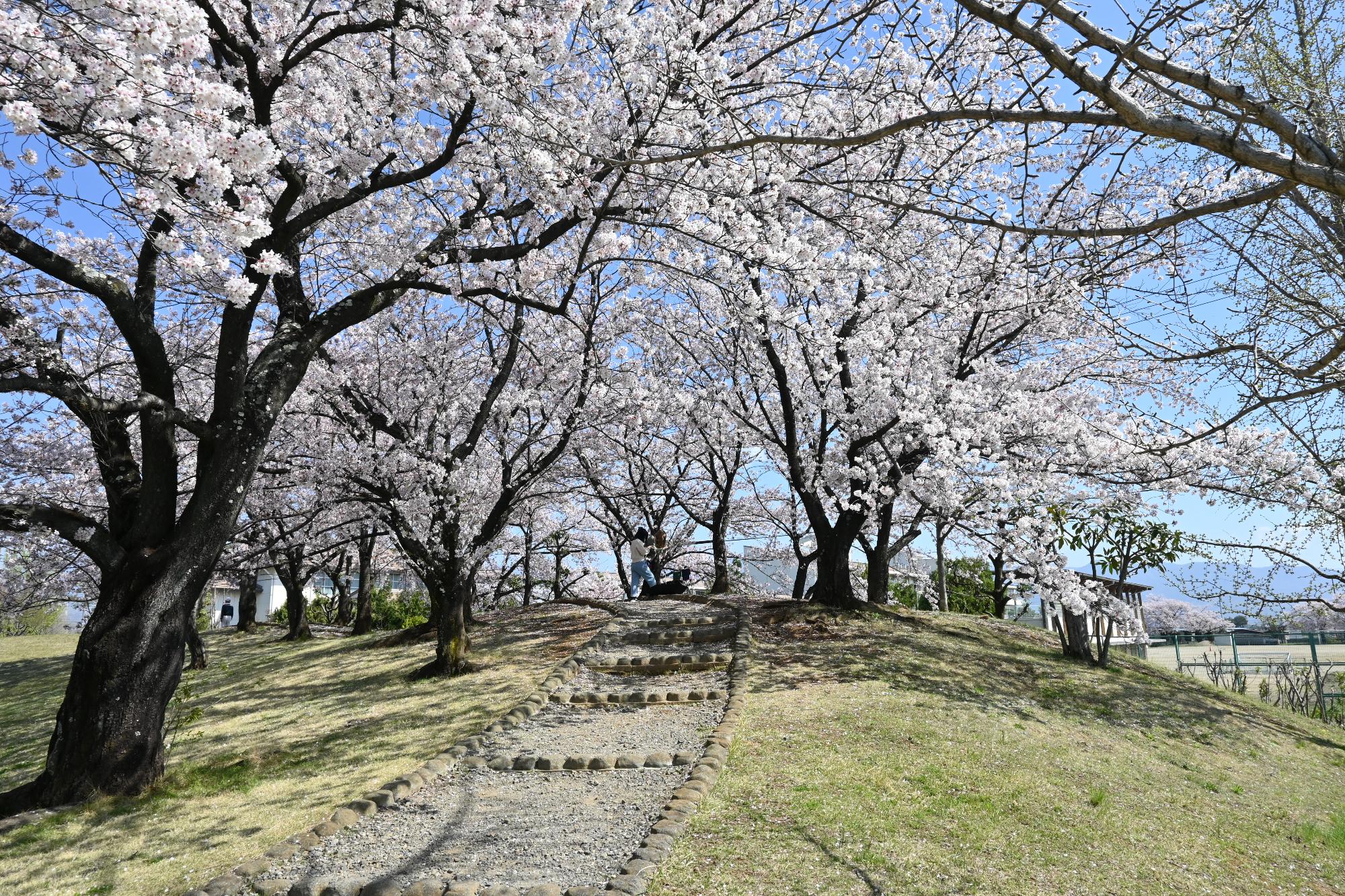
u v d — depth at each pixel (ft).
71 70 15.72
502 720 29.40
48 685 54.39
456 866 17.92
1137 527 43.68
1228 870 20.20
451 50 21.97
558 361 46.91
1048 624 61.31
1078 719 33.30
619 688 33.78
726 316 37.58
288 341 29.09
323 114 30.17
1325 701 51.67
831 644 40.96
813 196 33.22
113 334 38.86
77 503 42.55
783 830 18.88
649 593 59.77
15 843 21.08
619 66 25.46
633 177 27.94
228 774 26.27
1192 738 33.96
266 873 18.34
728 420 58.08
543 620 52.11
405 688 37.01
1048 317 41.78
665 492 71.87
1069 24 9.79
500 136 25.54
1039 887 17.35
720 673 35.73
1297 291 21.86
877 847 18.31
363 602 66.85
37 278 29.76
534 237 34.91
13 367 23.94
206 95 14.75
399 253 33.40
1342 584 40.93
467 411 50.80
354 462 41.60
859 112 28.66
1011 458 41.16
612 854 17.97
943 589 66.74
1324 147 9.30
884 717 28.68
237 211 16.65
